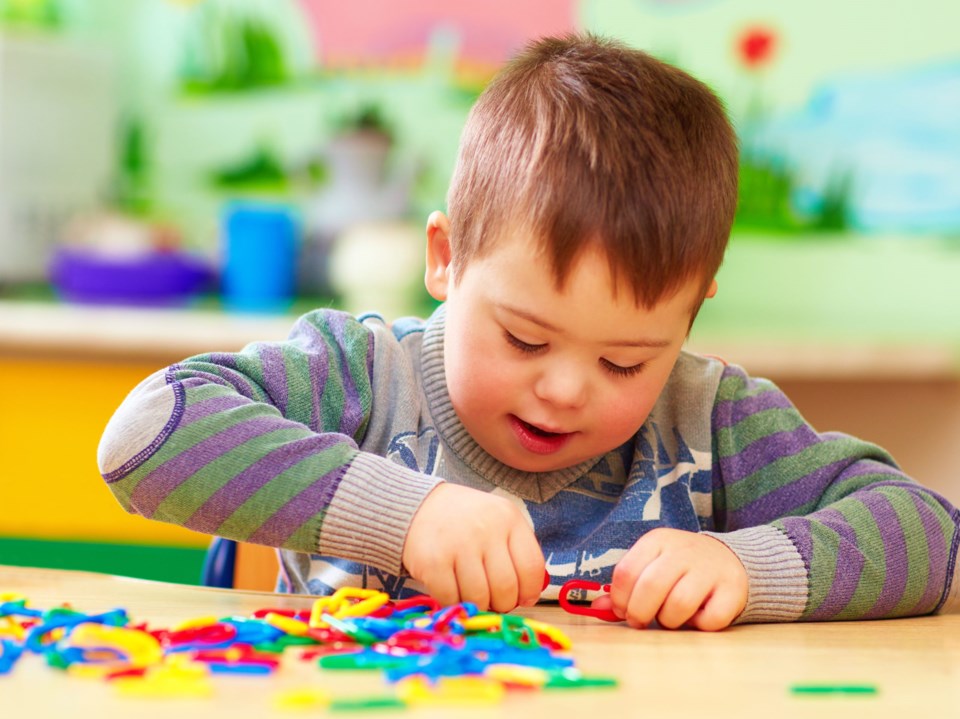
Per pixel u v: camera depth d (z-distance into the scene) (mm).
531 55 999
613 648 675
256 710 480
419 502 779
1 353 1897
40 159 2316
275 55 2521
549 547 1027
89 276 2193
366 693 516
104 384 1847
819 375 1893
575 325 827
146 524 1831
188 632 615
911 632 796
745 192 2418
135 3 2510
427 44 2516
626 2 2479
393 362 1067
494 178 877
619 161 842
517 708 497
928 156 2346
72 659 554
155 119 2521
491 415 910
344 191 2438
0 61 2234
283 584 1132
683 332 899
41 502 1844
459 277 914
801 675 604
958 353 1906
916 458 1959
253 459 807
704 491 1074
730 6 2430
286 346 1016
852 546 868
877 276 2377
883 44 2365
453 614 666
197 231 2535
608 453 1066
